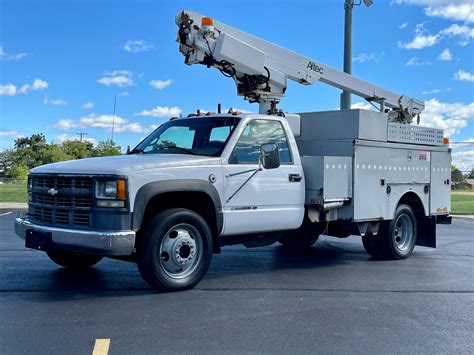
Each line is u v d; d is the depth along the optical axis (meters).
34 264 8.08
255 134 7.25
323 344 4.61
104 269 7.75
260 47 8.66
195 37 7.75
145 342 4.56
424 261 9.32
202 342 4.59
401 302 6.18
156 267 6.11
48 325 4.99
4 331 4.80
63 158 80.62
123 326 5.00
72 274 7.36
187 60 7.96
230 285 6.92
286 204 7.46
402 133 9.22
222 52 7.88
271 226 7.29
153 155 6.77
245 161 7.01
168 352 4.33
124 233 5.75
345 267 8.52
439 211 10.11
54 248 6.11
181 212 6.29
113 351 4.33
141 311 5.52
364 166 8.45
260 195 7.11
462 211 26.12
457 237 13.62
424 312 5.75
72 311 5.47
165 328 4.96
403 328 5.14
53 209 6.30
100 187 5.89
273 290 6.67
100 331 4.84
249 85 8.45
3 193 33.59
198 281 6.54
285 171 7.46
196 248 6.53
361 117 8.35
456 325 5.27
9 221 15.44
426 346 4.61
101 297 6.06
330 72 9.88
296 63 9.20
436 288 7.00
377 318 5.47
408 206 9.56
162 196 6.39
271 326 5.10
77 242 5.88
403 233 9.62
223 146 6.86
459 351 4.50
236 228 6.87
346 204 8.33
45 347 4.40
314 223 8.70
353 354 4.37
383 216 8.86
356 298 6.33
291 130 7.93
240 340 4.66
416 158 9.57
